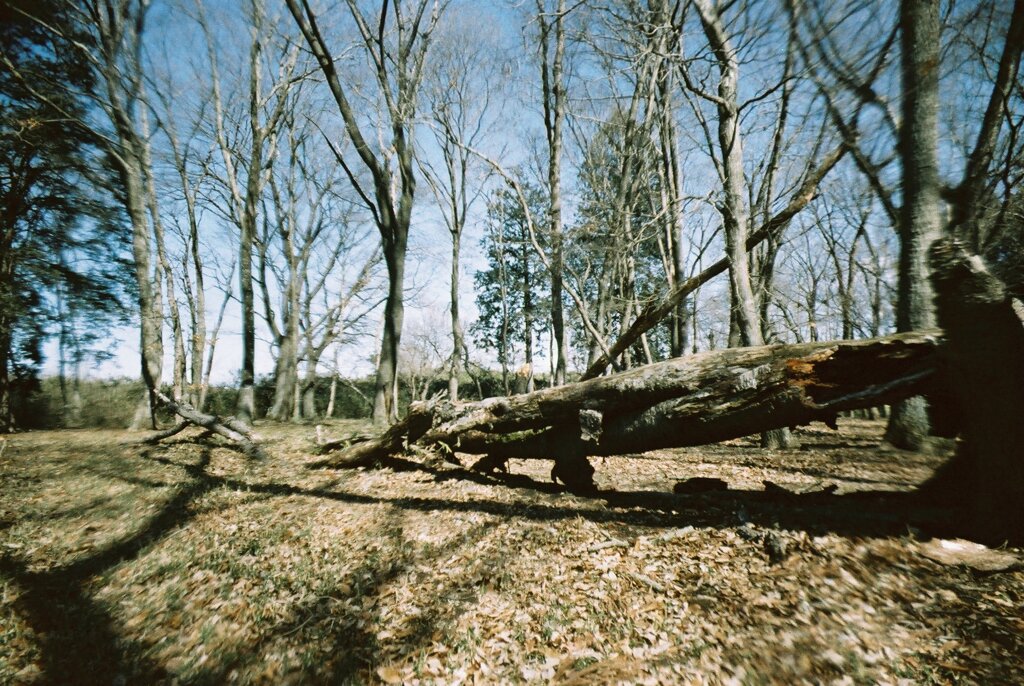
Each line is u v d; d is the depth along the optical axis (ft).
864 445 34.24
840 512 16.16
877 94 17.49
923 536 13.92
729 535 15.98
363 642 12.94
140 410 72.02
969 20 19.79
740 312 35.22
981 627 10.36
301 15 50.11
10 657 13.11
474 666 11.63
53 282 70.18
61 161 60.85
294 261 82.02
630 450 20.90
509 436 25.12
